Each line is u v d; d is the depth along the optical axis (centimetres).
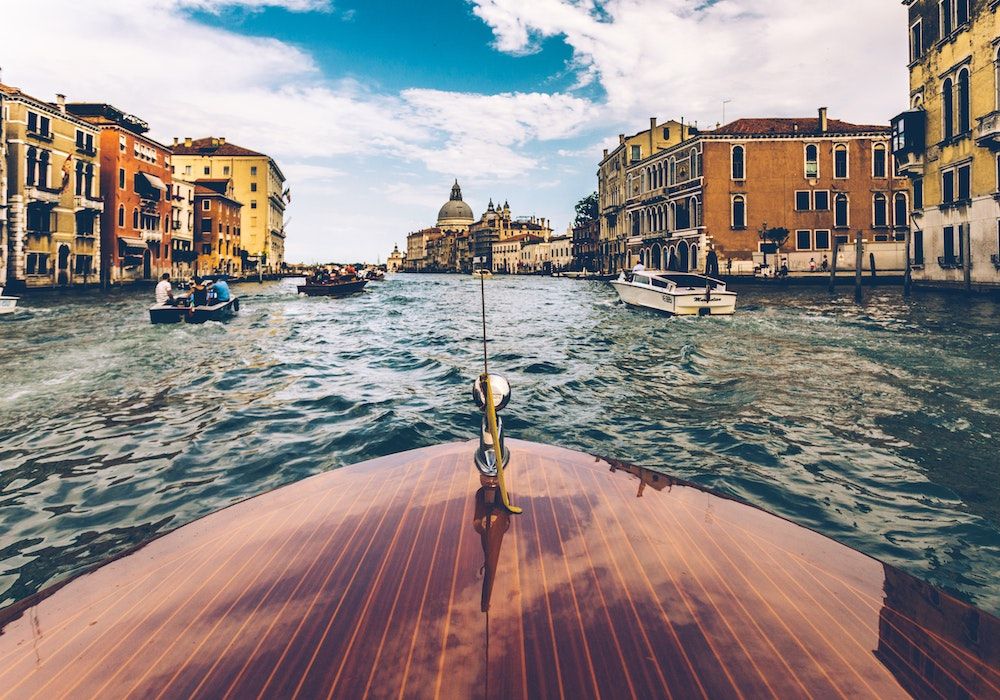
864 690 96
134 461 443
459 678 98
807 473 409
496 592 123
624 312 1894
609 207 5431
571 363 890
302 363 908
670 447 472
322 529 157
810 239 3591
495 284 4941
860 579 134
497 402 182
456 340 1212
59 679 101
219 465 434
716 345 1055
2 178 2625
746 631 111
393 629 112
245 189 6888
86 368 848
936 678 100
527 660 102
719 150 3619
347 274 3572
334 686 97
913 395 643
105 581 136
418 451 227
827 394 652
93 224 3366
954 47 2075
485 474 186
